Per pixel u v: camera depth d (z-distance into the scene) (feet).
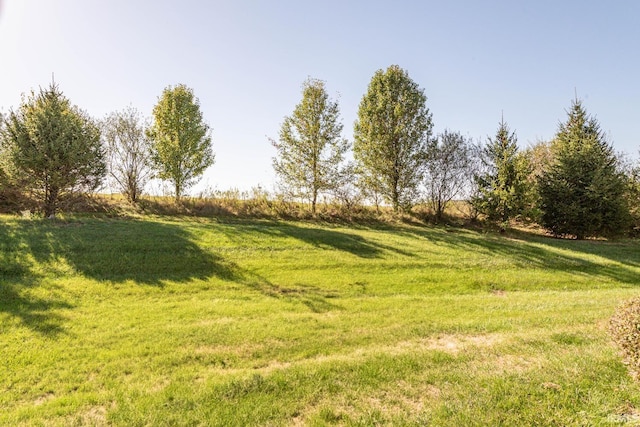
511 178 78.69
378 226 83.56
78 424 15.28
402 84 85.35
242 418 15.52
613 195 79.15
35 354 21.65
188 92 87.56
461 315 32.27
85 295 33.04
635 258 63.93
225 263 45.73
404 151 85.20
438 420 14.87
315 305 34.47
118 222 63.52
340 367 20.30
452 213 91.76
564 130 95.14
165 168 84.28
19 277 35.96
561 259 58.59
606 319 28.89
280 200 86.53
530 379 17.85
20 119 60.80
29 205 68.59
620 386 16.51
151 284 37.24
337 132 83.35
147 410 16.10
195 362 21.67
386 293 40.86
